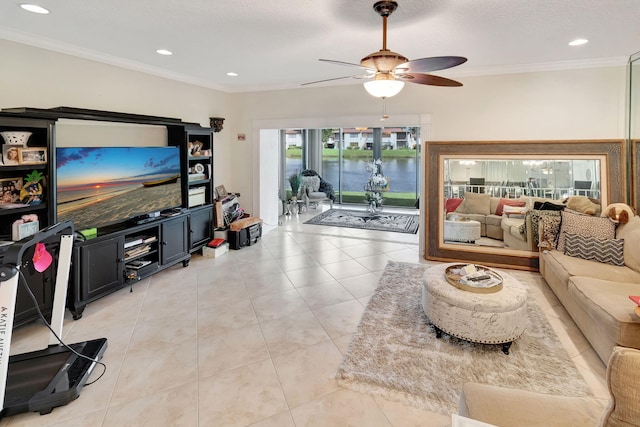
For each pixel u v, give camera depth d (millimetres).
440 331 2746
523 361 2457
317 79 5066
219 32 3047
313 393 2160
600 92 4086
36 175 2895
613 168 4012
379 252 5223
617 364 983
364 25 2863
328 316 3172
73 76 3537
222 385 2230
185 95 5020
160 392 2160
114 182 3611
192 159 4762
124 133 4109
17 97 3076
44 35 3121
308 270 4406
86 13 2637
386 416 1975
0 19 2754
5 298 1852
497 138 4508
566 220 3652
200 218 4852
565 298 3133
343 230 6648
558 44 3412
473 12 2594
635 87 3846
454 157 4641
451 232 4719
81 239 3143
